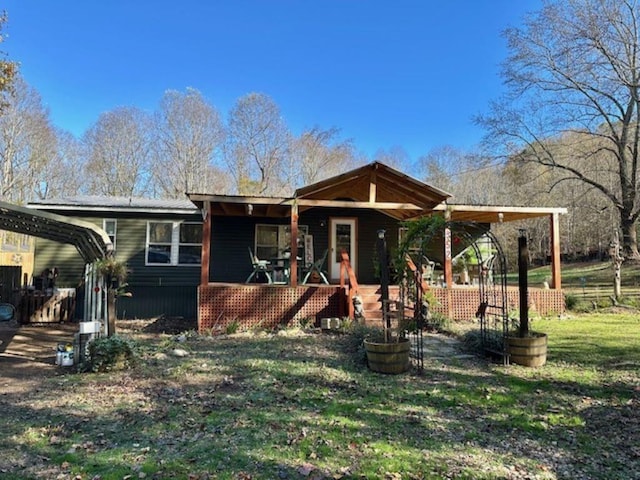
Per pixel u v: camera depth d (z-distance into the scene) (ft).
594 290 52.42
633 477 10.18
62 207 39.19
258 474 10.18
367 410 14.60
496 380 18.01
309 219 43.45
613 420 13.64
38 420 13.70
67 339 30.53
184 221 42.14
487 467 10.62
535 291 36.96
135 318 40.37
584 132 67.56
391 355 18.92
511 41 67.72
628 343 24.52
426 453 11.38
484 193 102.42
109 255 23.16
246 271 42.32
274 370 19.61
